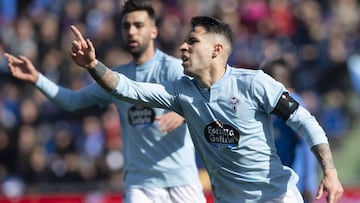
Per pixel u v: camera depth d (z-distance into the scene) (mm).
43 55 47625
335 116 47312
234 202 20078
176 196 24719
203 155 20281
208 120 19734
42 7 51469
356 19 55281
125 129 25031
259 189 19766
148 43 24641
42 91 24469
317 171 36562
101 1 50281
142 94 19672
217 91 19562
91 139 42000
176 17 51688
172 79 24328
